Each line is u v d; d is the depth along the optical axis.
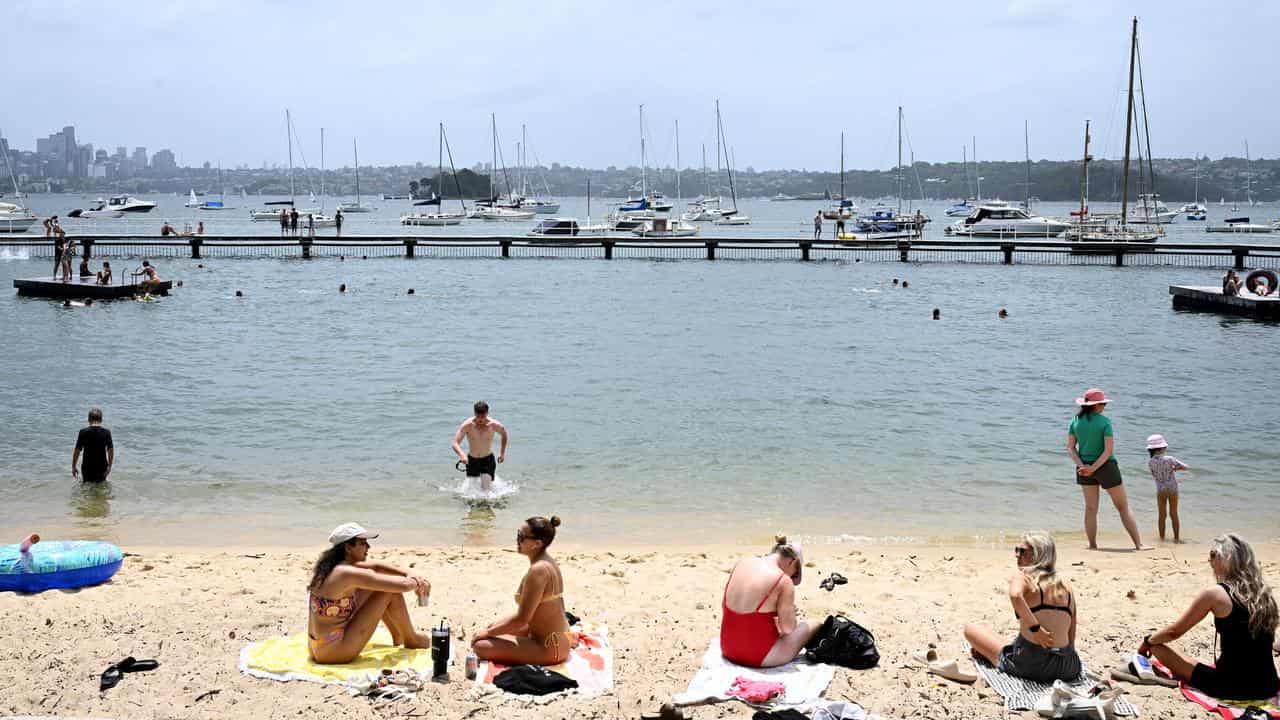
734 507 15.02
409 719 7.11
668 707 7.09
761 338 34.69
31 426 20.05
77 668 7.88
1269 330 37.62
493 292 49.88
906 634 8.94
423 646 8.32
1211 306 43.34
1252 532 13.80
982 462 17.89
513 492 15.77
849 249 79.50
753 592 8.00
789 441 19.39
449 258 72.25
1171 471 13.31
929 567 11.61
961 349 32.53
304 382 25.41
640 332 35.91
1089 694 7.43
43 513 14.41
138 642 8.47
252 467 17.14
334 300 45.56
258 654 8.09
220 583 10.55
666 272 62.31
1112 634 8.90
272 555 12.09
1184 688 7.62
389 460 17.70
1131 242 76.25
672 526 14.02
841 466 17.56
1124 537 13.53
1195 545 13.08
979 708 7.36
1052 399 24.11
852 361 29.78
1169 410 22.92
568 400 23.34
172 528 13.76
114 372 26.56
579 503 15.20
